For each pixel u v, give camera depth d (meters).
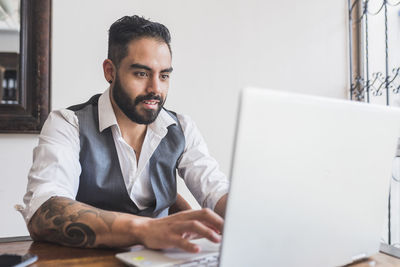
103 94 1.21
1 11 1.84
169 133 1.26
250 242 0.53
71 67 1.97
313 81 2.33
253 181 0.51
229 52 2.21
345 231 0.65
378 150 0.67
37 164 0.98
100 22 2.02
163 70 1.07
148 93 1.06
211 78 2.18
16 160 1.89
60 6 1.95
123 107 1.09
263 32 2.26
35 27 1.88
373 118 0.64
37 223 0.79
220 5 2.19
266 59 2.27
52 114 1.17
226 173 2.20
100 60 2.02
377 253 0.77
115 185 1.14
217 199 1.05
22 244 0.77
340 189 0.62
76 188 1.08
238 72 2.22
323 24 2.34
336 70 2.35
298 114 0.54
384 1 2.04
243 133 0.49
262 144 0.51
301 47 2.32
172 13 2.12
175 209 1.29
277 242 0.56
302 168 0.56
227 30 2.21
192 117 2.15
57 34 1.95
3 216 1.88
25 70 1.87
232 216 0.51
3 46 1.85
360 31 2.29
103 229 0.72
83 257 0.67
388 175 0.70
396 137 0.70
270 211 0.54
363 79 2.26
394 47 1.97
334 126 0.58
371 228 0.70
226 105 2.21
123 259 0.63
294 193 0.56
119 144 1.17
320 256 0.62
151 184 1.19
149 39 1.04
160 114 1.24
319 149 0.57
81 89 2.00
